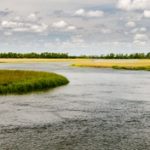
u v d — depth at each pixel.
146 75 59.41
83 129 14.91
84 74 61.78
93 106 22.02
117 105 22.55
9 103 22.83
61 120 17.05
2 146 12.03
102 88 35.44
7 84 31.48
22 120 16.94
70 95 28.27
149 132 14.35
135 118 17.66
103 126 15.55
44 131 14.48
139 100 25.44
